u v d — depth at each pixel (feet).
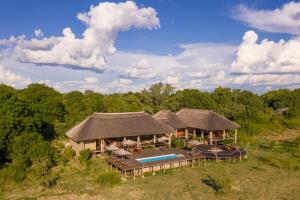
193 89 336.90
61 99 239.50
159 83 321.32
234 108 286.25
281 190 112.57
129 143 158.10
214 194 108.27
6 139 140.87
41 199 101.65
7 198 101.91
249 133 231.91
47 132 200.44
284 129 265.54
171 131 176.35
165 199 103.45
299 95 396.78
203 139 196.24
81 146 154.71
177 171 136.98
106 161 147.23
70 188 112.78
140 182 121.39
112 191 110.73
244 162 152.76
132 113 178.29
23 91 209.46
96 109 257.34
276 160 153.99
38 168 125.08
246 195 107.24
